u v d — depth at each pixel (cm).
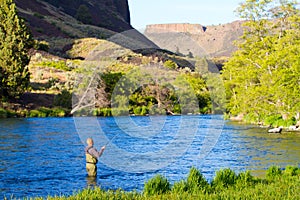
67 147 3102
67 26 11831
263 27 5294
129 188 1827
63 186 1881
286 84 4462
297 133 4072
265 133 4116
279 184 1449
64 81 7306
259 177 1852
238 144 3244
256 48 5212
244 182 1548
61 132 4081
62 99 6475
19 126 4638
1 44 6347
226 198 1217
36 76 7288
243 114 6169
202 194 1312
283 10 5153
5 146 3122
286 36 4612
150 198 1270
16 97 6262
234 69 5856
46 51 9169
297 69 4262
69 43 10150
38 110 6159
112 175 2108
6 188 1841
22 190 1808
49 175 2108
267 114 5175
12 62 6225
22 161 2497
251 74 5000
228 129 4622
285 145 3123
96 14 17125
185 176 2055
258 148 2983
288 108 4591
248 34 5400
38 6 13838
